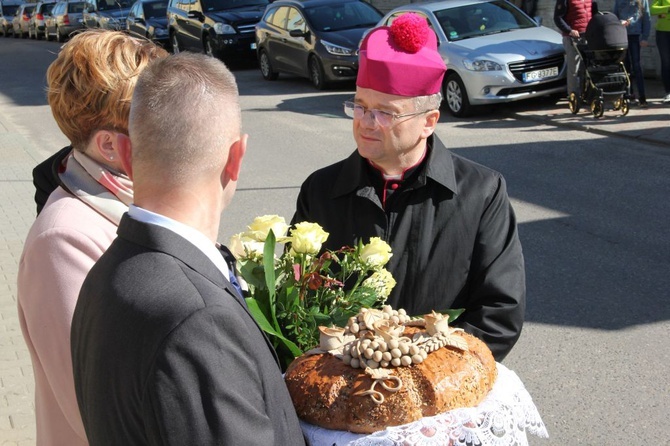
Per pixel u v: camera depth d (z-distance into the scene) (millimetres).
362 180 2566
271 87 16297
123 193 2117
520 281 2539
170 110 1520
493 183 2586
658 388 4402
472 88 11844
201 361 1394
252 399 1457
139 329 1425
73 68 2057
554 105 12305
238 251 2197
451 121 11977
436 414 1782
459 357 1874
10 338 5035
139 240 1527
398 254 2533
